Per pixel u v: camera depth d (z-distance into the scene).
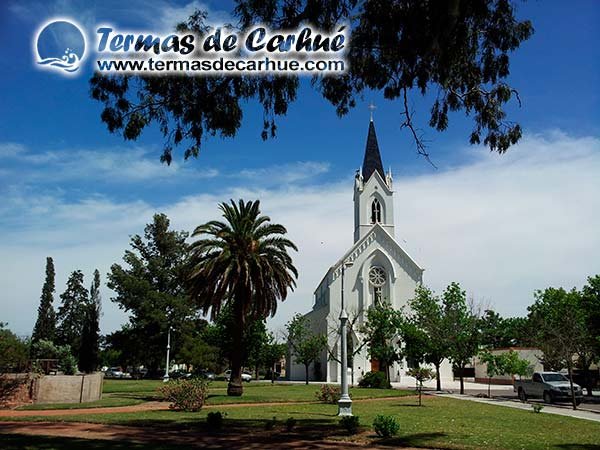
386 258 67.19
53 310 85.00
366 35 14.20
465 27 13.49
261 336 57.22
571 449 15.62
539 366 62.50
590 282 45.50
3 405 30.45
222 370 87.25
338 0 13.77
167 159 15.34
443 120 15.59
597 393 46.78
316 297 92.88
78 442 16.36
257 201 39.56
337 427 20.75
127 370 104.12
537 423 22.16
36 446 15.27
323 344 61.69
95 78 14.19
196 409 28.38
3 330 35.03
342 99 15.59
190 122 15.19
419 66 14.52
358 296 66.38
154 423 22.34
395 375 62.50
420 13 13.20
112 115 14.32
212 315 38.19
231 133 15.41
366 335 59.50
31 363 35.47
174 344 79.88
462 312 48.72
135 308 80.25
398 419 23.70
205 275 37.09
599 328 43.41
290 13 14.07
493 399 38.84
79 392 33.25
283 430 20.14
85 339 56.19
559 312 52.66
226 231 37.59
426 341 49.38
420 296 56.66
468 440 17.42
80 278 99.06
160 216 85.94
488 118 15.19
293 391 44.84
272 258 39.00
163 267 83.88
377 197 72.31
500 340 84.56
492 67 14.75
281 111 15.27
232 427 21.08
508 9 14.02
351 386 52.75
